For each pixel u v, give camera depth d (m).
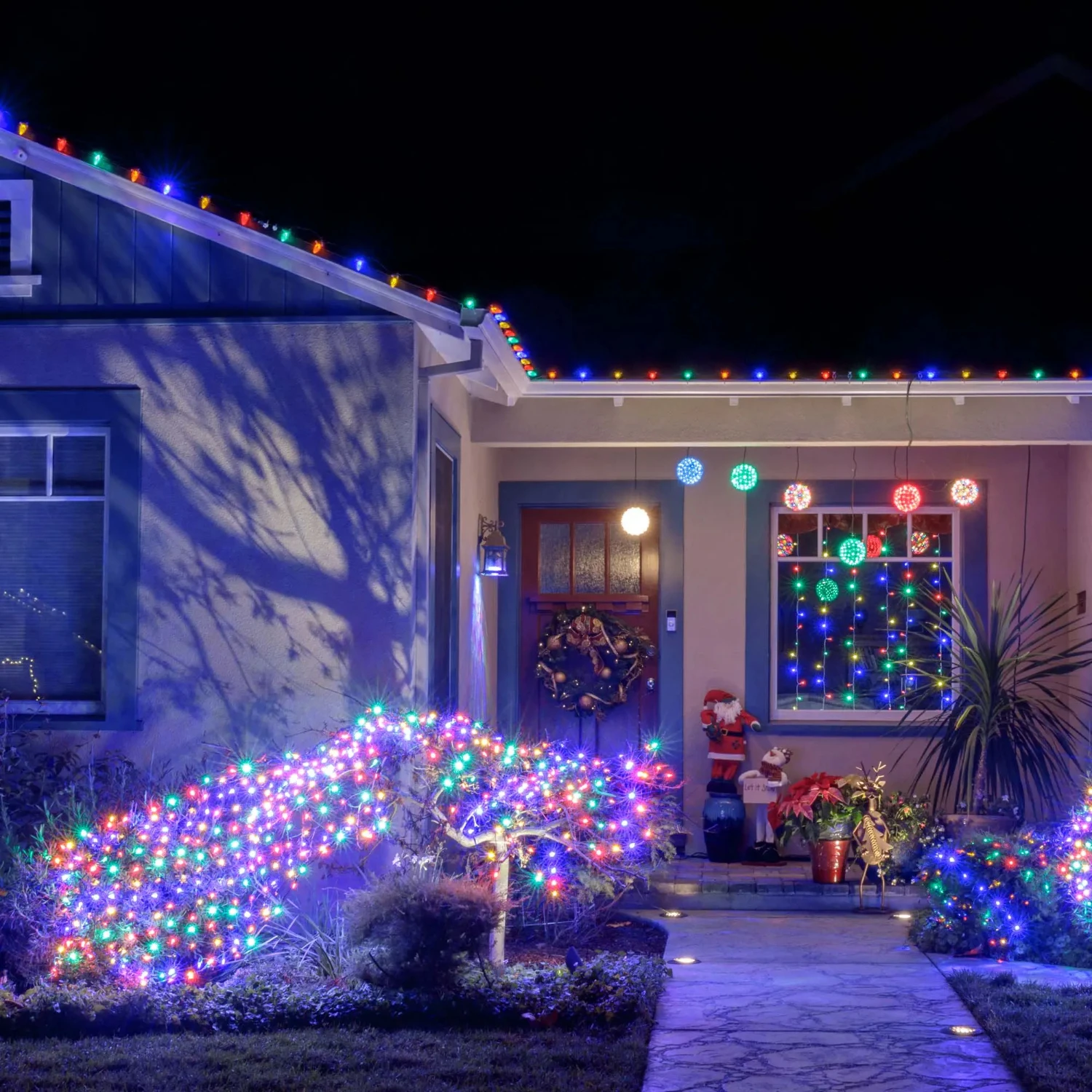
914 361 9.28
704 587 10.94
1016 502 10.68
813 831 9.42
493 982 6.46
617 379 9.19
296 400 7.86
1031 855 7.84
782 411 9.56
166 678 7.82
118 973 6.59
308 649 7.77
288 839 7.50
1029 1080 5.34
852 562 9.84
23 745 7.69
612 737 10.98
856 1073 5.52
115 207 8.00
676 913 9.13
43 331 7.98
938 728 9.89
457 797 7.52
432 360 8.35
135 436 7.92
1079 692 10.20
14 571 8.02
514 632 11.06
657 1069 5.60
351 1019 6.24
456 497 9.14
